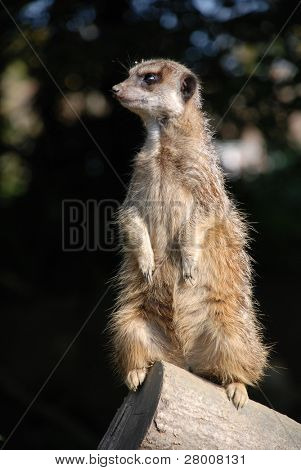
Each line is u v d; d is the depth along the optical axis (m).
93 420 32.19
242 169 37.91
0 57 34.16
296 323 34.78
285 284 37.12
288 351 33.91
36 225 37.19
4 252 36.88
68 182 36.62
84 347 33.88
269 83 33.03
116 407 32.38
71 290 36.50
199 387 15.95
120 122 35.00
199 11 32.66
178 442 15.40
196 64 32.94
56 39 32.72
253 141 40.12
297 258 38.47
